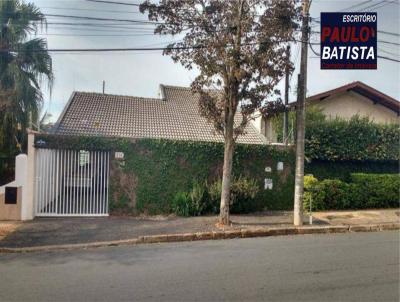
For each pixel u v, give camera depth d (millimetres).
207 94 10727
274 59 9891
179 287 5555
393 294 5277
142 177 12219
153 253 7879
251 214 12547
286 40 9945
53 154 11695
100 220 11273
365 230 10977
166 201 12344
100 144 11883
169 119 19984
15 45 13188
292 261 7129
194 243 8992
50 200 11703
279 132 17562
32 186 11352
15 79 12898
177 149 12484
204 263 6992
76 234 9500
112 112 19406
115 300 5039
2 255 7812
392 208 14094
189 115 20906
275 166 13539
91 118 18234
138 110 20344
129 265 6879
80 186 11898
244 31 9781
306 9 10609
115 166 12078
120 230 9922
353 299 5074
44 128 19266
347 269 6551
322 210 13375
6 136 13133
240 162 13148
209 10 9977
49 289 5527
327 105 19766
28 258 7516
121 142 12094
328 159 15680
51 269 6645
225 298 5090
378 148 16219
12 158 13531
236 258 7383
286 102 14172
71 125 17141
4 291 5457
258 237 9828
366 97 20375
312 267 6680
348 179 16016
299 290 5422
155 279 5965
